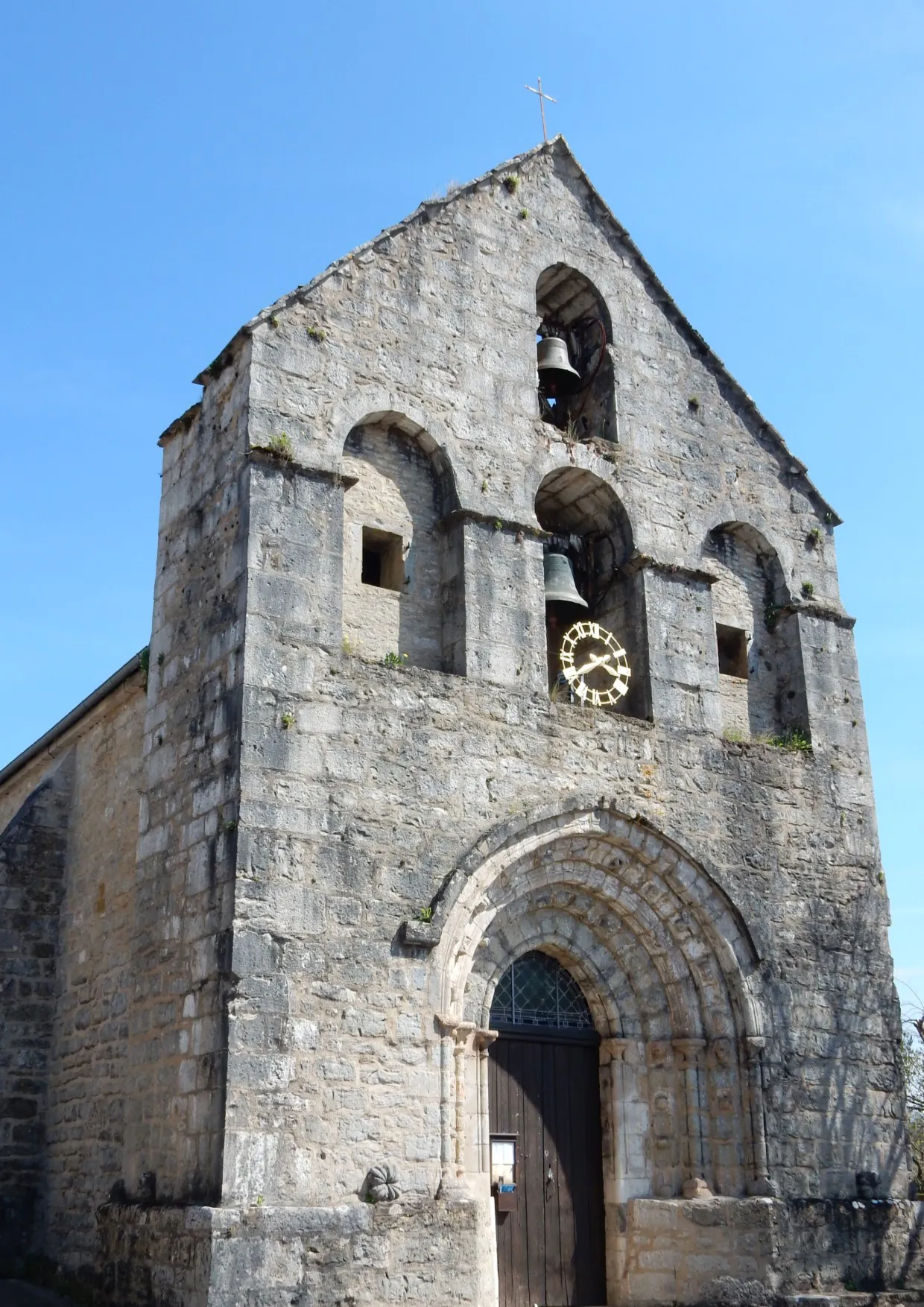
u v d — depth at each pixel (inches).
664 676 779.4
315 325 710.5
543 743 714.2
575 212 854.5
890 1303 702.5
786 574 871.7
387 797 646.5
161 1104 602.9
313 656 646.5
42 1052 781.3
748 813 783.7
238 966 577.6
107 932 731.4
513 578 737.6
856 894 811.4
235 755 614.5
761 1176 704.4
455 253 783.7
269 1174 557.9
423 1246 583.5
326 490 680.4
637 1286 686.5
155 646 706.8
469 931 658.2
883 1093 775.1
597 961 733.9
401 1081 605.9
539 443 780.0
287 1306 539.5
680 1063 725.9
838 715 854.5
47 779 839.7
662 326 869.8
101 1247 612.1
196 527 698.8
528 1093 705.0
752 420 892.6
